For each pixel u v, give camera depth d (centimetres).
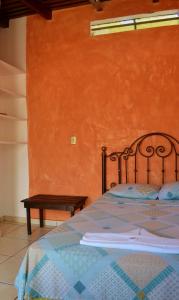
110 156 364
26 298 160
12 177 415
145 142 351
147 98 349
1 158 415
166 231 191
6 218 420
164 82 342
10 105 410
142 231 181
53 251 162
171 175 341
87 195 376
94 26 311
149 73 348
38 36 393
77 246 166
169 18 290
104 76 365
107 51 363
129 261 150
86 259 155
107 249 160
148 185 325
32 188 400
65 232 191
